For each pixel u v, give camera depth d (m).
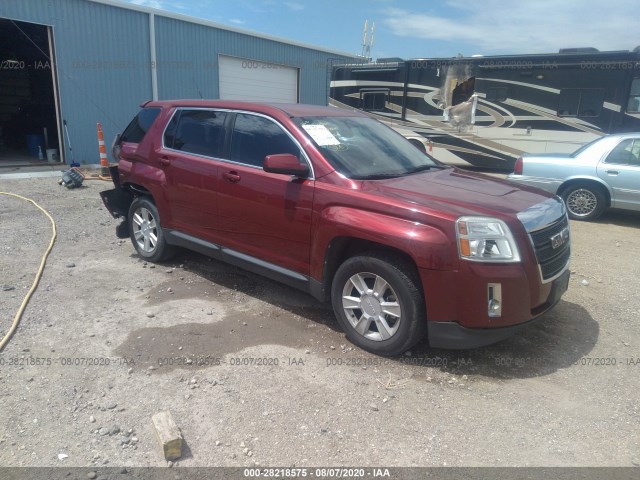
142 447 2.71
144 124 5.49
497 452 2.76
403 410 3.09
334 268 3.95
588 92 11.52
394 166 4.31
